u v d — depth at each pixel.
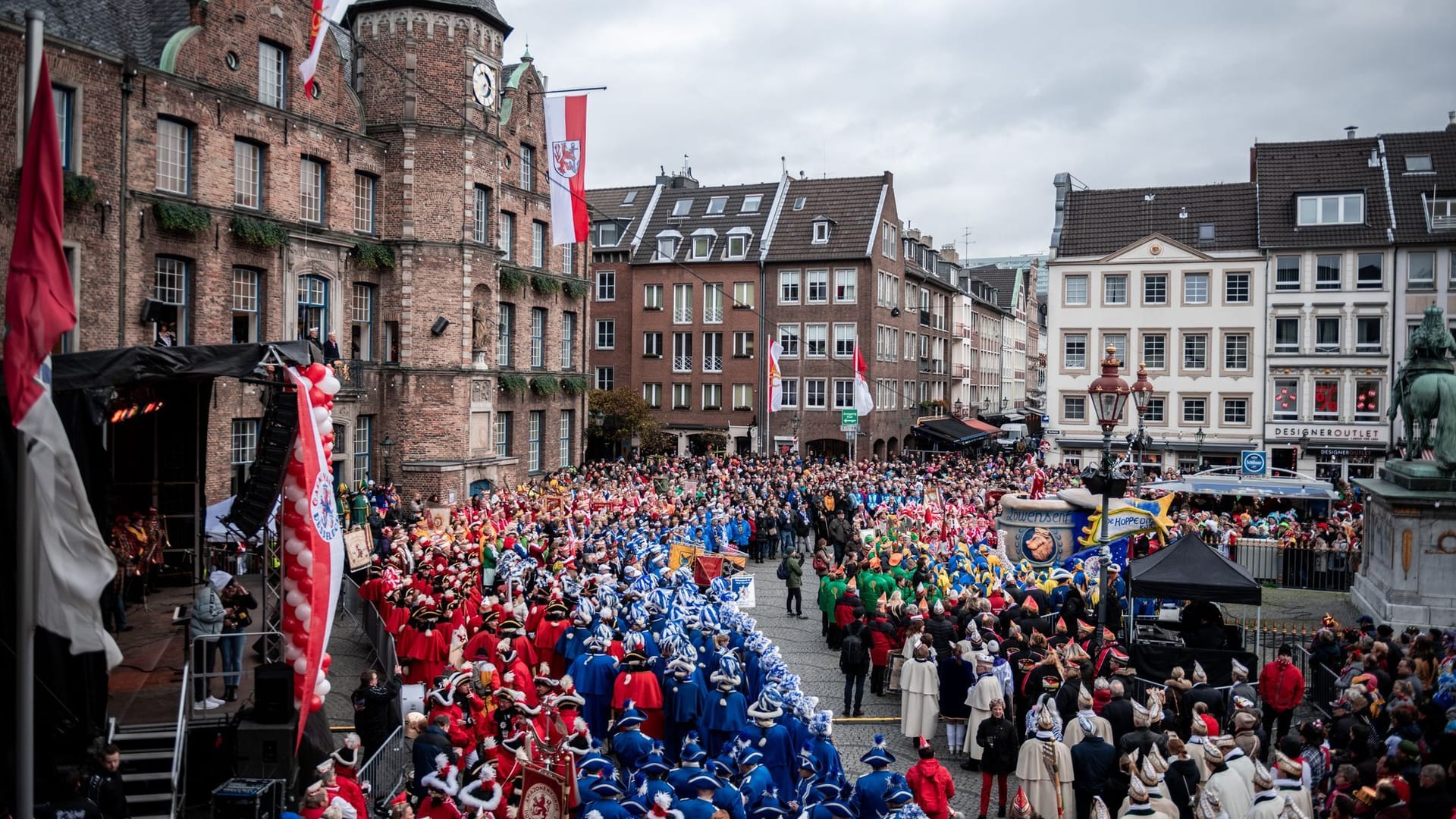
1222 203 57.34
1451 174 53.62
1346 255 53.12
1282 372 54.44
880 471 50.09
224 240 29.62
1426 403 23.73
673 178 74.12
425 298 36.91
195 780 13.86
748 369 66.06
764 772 12.05
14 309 9.06
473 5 37.41
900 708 19.45
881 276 66.88
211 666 15.95
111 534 18.78
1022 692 15.77
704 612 17.47
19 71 23.64
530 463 44.38
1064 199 61.44
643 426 58.50
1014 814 11.19
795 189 69.38
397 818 10.56
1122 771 12.31
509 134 42.12
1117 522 26.48
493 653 17.23
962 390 90.81
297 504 13.54
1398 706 13.08
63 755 12.50
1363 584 27.22
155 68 27.06
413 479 36.75
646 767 11.75
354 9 37.28
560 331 46.66
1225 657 17.44
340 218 34.62
